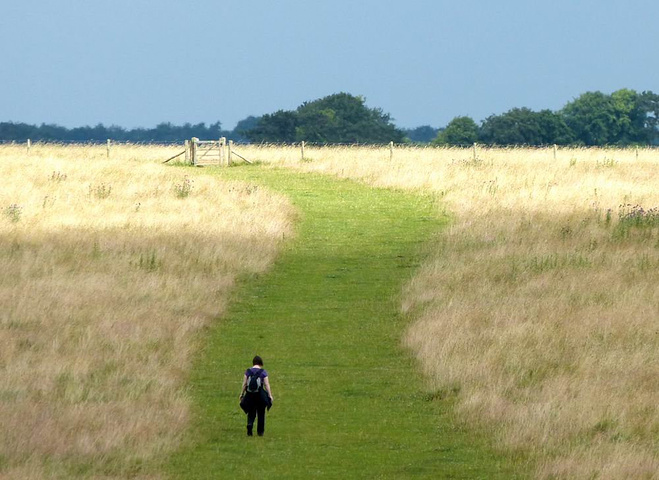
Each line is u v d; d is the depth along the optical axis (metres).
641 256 97.56
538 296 83.88
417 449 51.81
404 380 65.31
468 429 55.16
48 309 79.38
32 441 49.84
